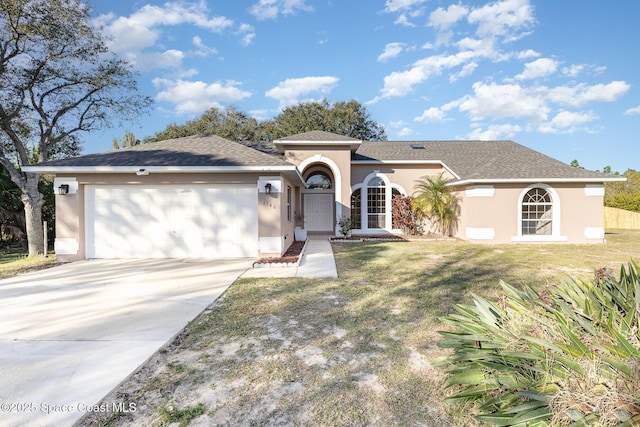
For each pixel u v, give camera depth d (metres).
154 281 7.91
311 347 4.29
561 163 16.86
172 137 38.22
